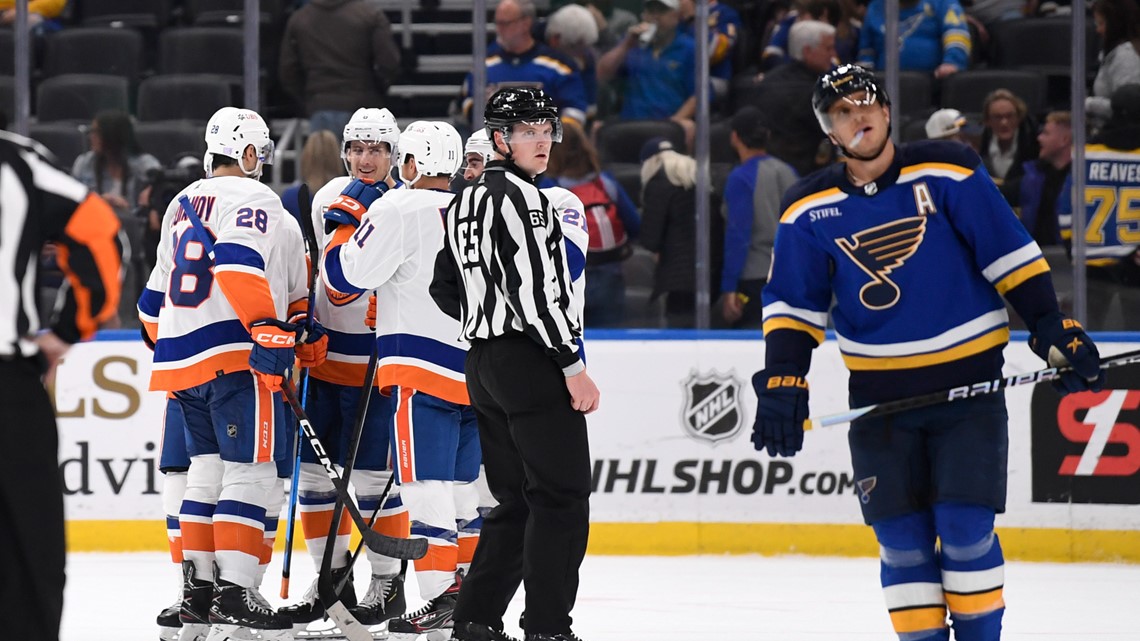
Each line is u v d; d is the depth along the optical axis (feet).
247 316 50.96
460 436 55.21
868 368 41.60
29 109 91.61
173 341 52.80
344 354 57.52
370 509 57.67
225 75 92.07
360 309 57.57
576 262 53.62
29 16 91.45
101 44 92.07
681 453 83.41
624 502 83.51
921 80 89.76
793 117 87.81
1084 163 87.51
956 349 40.86
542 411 44.70
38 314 33.91
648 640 58.13
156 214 89.66
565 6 89.04
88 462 84.02
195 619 52.75
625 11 88.84
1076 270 87.76
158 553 83.46
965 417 40.73
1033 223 88.12
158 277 56.49
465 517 56.59
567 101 89.04
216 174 54.39
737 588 71.97
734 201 87.76
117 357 83.87
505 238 44.32
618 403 83.51
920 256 40.57
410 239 51.96
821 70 88.12
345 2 92.58
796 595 69.87
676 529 83.41
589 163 88.33
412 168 55.47
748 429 83.15
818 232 41.27
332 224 54.80
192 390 52.85
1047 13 89.61
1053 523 81.76
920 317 40.78
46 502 33.30
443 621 52.75
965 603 40.47
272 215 52.70
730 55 88.53
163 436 56.59
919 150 40.88
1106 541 81.61
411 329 52.60
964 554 40.32
